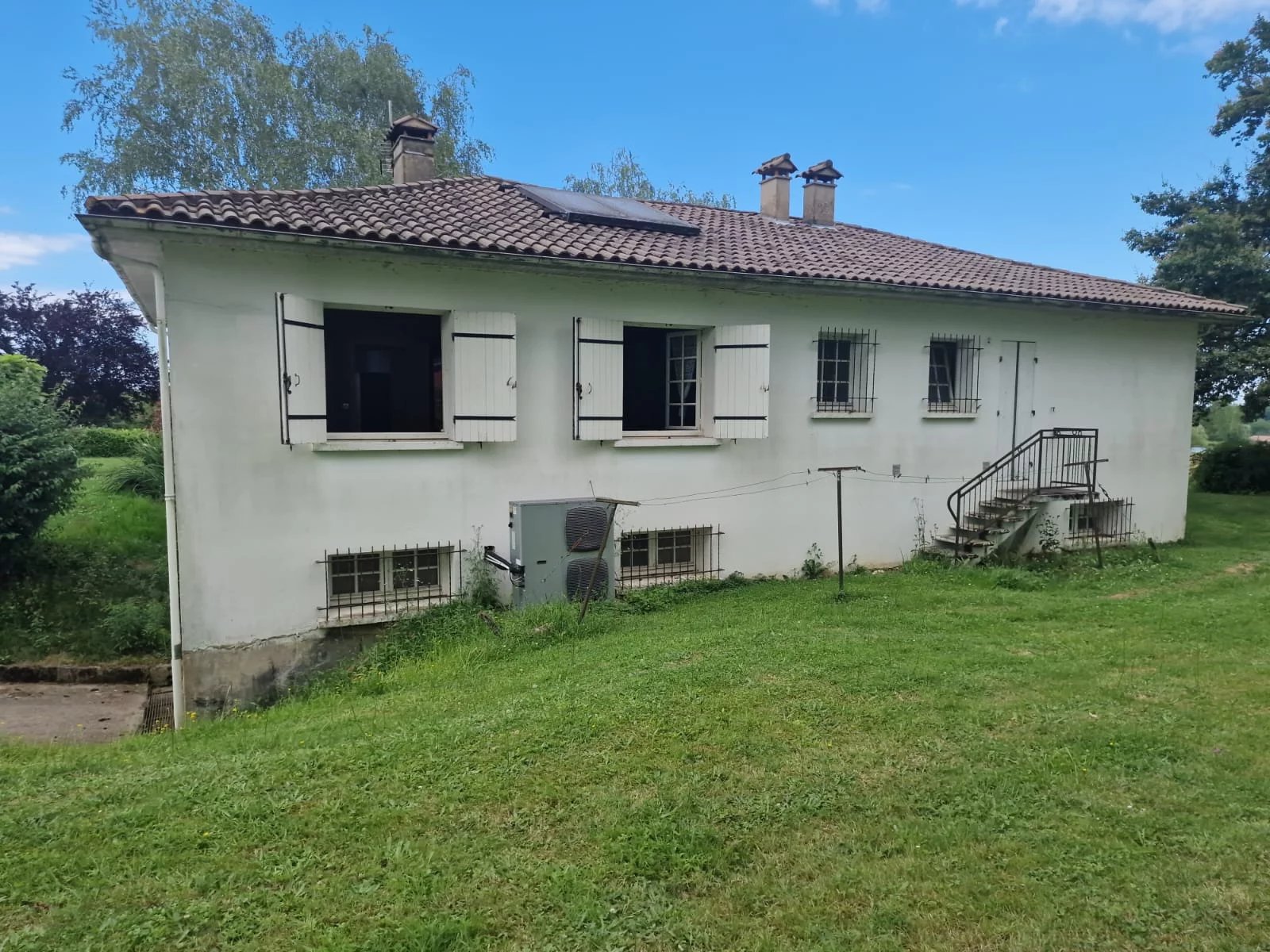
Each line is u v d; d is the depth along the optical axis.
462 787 3.71
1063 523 11.88
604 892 2.88
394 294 7.40
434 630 7.36
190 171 19.72
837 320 9.94
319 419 7.00
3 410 9.39
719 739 4.20
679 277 8.45
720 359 9.07
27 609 9.18
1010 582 9.09
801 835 3.27
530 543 7.69
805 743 4.16
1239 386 18.69
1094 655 5.90
